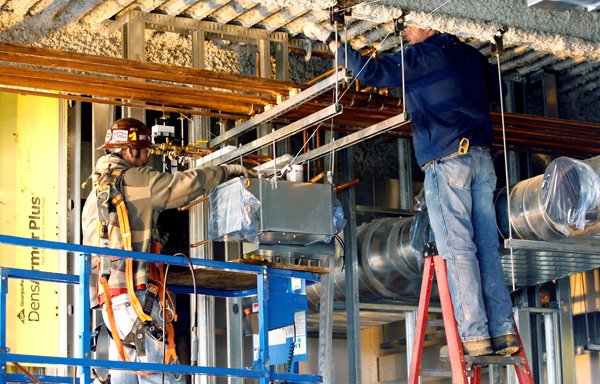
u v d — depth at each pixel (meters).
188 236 8.62
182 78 7.06
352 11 6.23
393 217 9.14
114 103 7.29
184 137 8.51
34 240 5.18
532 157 9.90
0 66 6.69
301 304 6.49
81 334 5.32
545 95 9.69
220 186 6.20
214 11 8.05
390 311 8.97
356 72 6.28
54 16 7.87
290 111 7.46
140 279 5.67
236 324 7.99
